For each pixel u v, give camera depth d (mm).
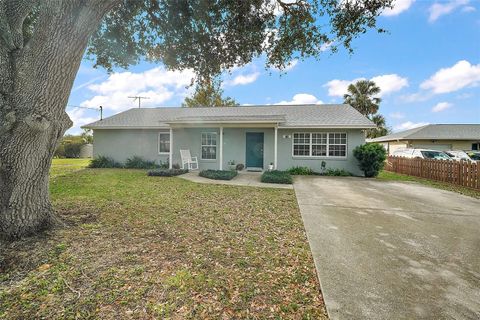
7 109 3125
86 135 33500
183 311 2117
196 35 5902
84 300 2236
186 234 3912
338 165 12711
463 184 9219
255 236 3893
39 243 3348
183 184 8781
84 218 4516
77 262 2898
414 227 4395
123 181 9203
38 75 3176
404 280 2637
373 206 5934
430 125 22562
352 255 3240
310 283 2572
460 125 22141
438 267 2930
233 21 5621
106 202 5824
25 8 3314
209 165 14109
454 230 4246
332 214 5211
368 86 28281
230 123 11789
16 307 2148
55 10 3135
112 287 2432
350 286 2518
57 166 15406
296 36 5539
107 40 6035
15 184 3430
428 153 14469
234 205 5871
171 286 2467
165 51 6379
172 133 13625
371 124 12000
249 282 2572
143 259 3020
